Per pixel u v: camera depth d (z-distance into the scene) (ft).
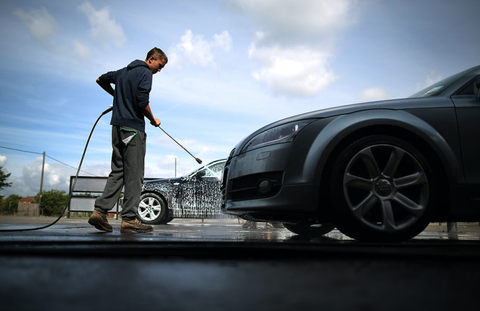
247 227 20.94
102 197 10.11
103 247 4.08
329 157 7.00
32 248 3.78
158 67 11.06
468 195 6.73
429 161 6.94
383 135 6.95
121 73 10.44
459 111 7.07
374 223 6.73
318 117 7.32
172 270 2.96
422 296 2.25
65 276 2.61
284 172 7.09
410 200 6.79
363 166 7.47
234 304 1.96
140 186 10.36
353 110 7.22
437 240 8.34
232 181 8.43
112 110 10.34
